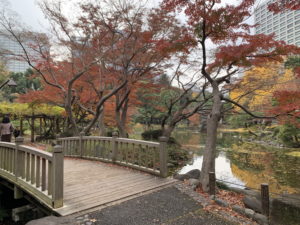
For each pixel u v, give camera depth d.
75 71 10.09
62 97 11.32
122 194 3.87
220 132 28.11
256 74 8.16
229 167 10.10
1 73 17.05
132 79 9.80
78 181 4.55
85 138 7.21
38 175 3.72
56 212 3.14
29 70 22.14
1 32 7.82
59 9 8.02
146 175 5.06
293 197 5.03
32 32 8.33
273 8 4.23
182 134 27.16
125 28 8.47
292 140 15.37
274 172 9.10
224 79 5.76
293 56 12.99
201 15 4.35
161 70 10.09
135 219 3.05
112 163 6.20
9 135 6.96
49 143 12.52
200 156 12.58
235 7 4.29
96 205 3.39
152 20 7.98
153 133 15.77
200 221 3.07
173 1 4.39
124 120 11.54
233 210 3.49
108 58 9.61
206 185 4.42
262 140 18.69
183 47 4.84
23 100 11.22
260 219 3.17
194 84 10.81
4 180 5.14
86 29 8.58
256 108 10.95
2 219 5.17
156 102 15.47
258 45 4.55
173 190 4.20
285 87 8.45
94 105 11.97
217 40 5.03
